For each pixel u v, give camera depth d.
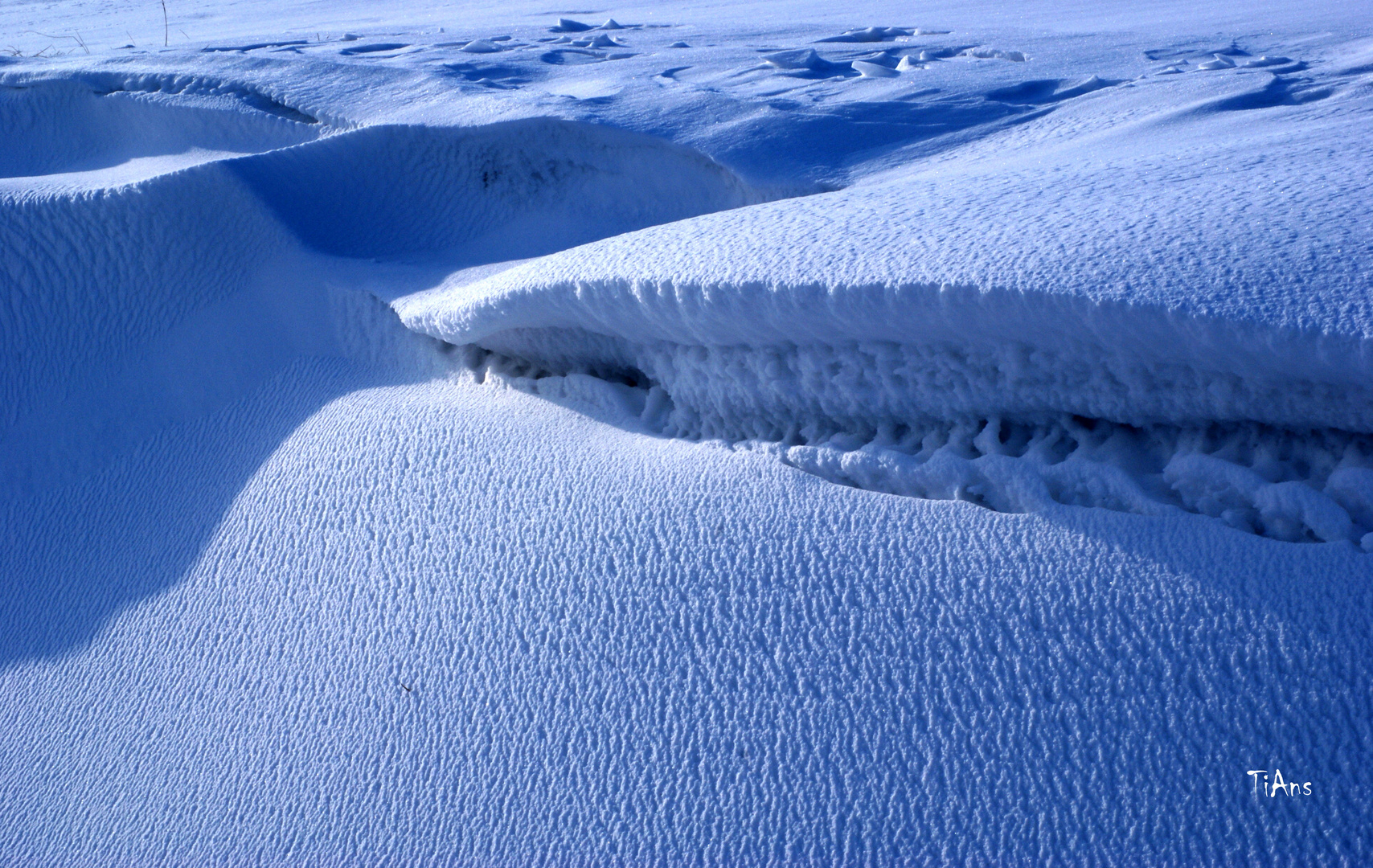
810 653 1.49
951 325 1.57
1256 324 1.29
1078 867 1.22
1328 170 1.76
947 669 1.41
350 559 1.97
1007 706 1.35
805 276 1.68
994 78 4.06
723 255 1.86
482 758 1.59
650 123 3.31
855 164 3.12
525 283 2.08
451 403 2.31
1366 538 1.32
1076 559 1.44
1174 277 1.40
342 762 1.69
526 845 1.48
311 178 3.18
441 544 1.89
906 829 1.31
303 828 1.64
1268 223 1.51
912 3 9.09
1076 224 1.66
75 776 1.91
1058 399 1.64
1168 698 1.28
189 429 2.64
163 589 2.15
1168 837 1.21
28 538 2.49
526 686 1.63
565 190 3.44
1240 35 5.12
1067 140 3.04
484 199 3.48
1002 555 1.48
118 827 1.79
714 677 1.52
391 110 3.62
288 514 2.15
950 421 1.79
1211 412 1.52
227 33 9.11
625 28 7.15
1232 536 1.39
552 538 1.80
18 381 2.75
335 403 2.47
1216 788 1.21
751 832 1.38
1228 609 1.31
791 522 1.65
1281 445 1.52
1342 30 4.89
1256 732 1.23
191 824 1.73
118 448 2.64
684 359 2.05
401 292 2.67
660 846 1.41
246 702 1.85
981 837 1.28
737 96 3.70
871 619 1.49
